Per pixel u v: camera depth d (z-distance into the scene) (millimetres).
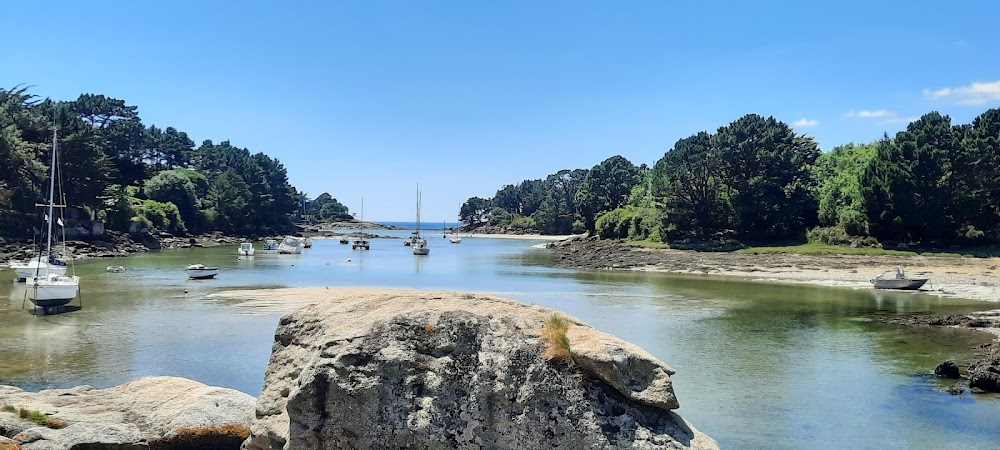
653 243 107938
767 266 74938
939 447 17375
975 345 30609
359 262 94188
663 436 10039
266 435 11148
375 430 10078
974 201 80000
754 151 103438
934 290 54562
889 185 82688
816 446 17516
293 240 115750
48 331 33500
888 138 100688
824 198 98188
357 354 10484
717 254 89625
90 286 55250
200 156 193625
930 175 81438
